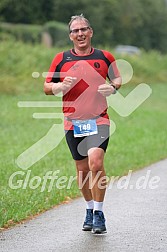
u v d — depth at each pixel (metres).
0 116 32.28
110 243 11.57
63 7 91.81
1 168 18.88
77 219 13.44
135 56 62.00
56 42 80.56
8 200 14.65
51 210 14.33
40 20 89.25
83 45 12.31
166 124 33.00
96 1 95.31
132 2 102.12
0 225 12.67
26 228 12.70
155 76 60.44
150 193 16.09
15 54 44.94
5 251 11.12
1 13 83.62
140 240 11.76
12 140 25.25
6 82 41.00
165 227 12.67
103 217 12.22
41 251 11.11
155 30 109.06
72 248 11.27
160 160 22.14
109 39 96.81
